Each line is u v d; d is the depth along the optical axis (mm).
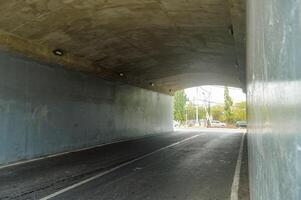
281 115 770
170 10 12734
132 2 11922
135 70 25047
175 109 81625
